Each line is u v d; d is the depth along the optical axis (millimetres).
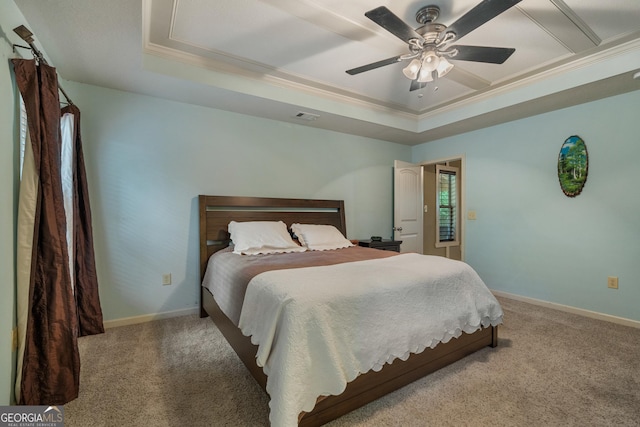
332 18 2006
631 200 2711
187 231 3031
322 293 1496
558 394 1670
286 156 3648
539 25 2062
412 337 1688
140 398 1650
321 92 3197
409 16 1963
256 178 3436
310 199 3797
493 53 1868
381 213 4582
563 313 3051
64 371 1616
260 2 1842
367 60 2568
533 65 2650
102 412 1535
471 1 1834
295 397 1240
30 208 1536
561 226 3168
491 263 3811
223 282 2301
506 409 1548
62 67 2289
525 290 3475
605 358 2074
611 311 2820
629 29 2119
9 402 1418
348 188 4219
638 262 2672
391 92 3244
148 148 2836
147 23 2037
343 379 1379
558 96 2830
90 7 1620
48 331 1586
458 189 5871
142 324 2750
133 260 2775
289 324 1352
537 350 2197
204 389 1735
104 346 2279
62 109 2270
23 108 1636
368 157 4426
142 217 2814
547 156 3277
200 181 3100
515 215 3572
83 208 2432
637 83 2533
